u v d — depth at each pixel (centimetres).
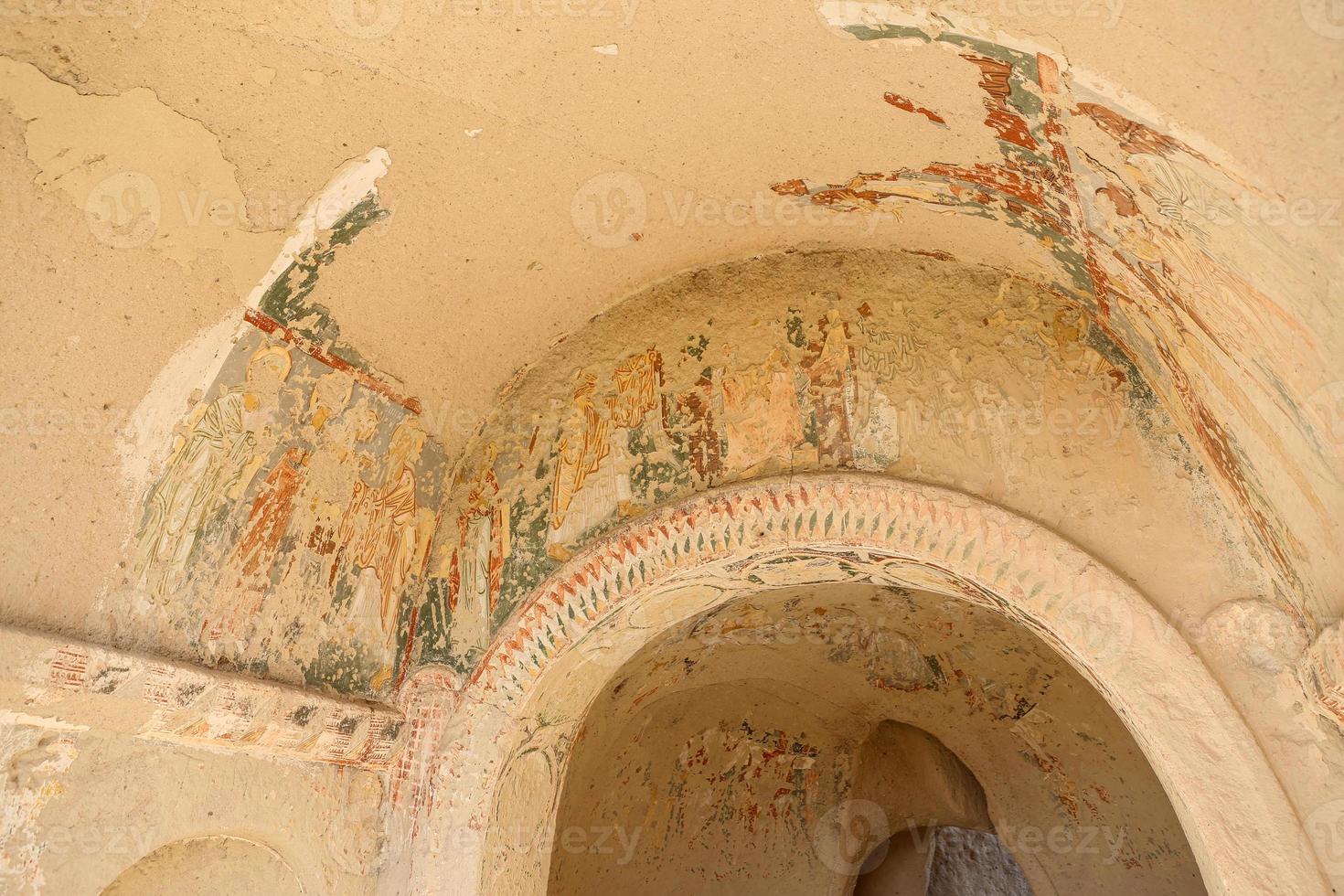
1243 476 346
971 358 451
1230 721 360
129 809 374
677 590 474
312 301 435
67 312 370
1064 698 659
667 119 412
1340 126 210
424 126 404
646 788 715
